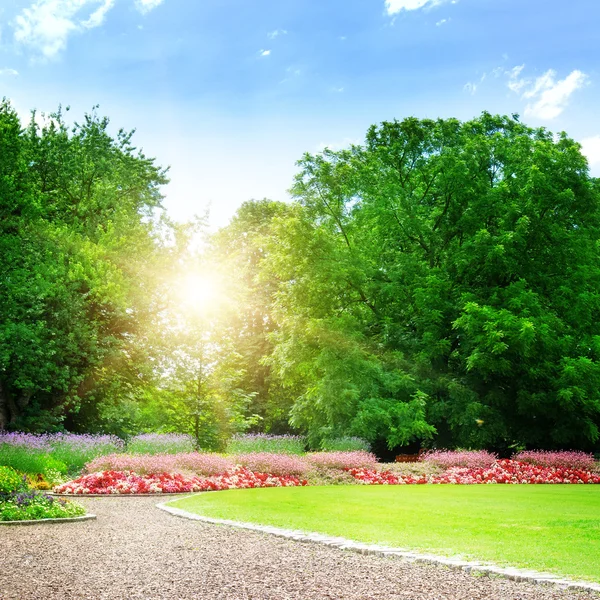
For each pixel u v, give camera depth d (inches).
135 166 1424.7
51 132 1264.8
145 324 1195.3
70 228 1176.8
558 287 1058.7
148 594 213.6
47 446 764.6
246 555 284.7
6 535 344.2
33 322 1030.4
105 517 427.5
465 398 999.0
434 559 267.4
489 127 1284.4
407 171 1227.9
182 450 860.0
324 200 1157.1
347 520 399.2
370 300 1138.0
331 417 1027.3
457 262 1050.7
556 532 349.1
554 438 1034.1
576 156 1090.7
